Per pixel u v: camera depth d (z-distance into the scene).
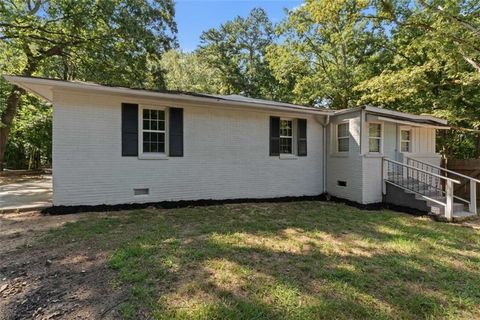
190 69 31.09
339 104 19.55
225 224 5.98
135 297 2.91
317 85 19.38
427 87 12.37
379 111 9.38
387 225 6.33
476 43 9.01
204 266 3.68
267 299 2.92
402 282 3.44
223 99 8.41
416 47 11.85
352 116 9.41
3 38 12.73
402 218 7.16
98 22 13.82
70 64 16.02
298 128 10.20
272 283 3.27
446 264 4.04
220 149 8.88
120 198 7.46
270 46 21.73
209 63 30.70
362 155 8.94
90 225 5.62
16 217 6.34
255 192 9.45
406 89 11.27
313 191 10.44
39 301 2.86
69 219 6.18
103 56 14.22
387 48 17.05
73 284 3.18
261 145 9.57
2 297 2.94
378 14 11.08
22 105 16.84
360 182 8.95
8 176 15.66
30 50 14.08
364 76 17.91
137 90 7.24
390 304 2.91
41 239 4.70
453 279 3.56
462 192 10.70
